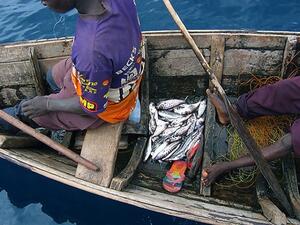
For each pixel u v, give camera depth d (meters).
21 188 4.52
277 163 4.05
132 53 3.04
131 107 3.64
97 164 3.62
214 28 5.80
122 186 3.58
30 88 4.57
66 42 4.34
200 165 4.06
